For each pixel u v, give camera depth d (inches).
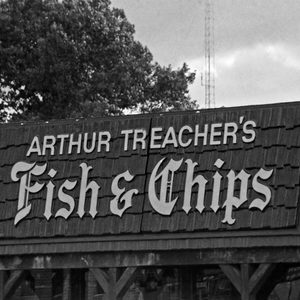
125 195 810.2
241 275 765.3
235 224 764.0
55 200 836.0
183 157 802.8
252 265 772.6
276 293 852.0
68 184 835.4
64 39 1672.0
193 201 784.9
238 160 781.9
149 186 804.6
